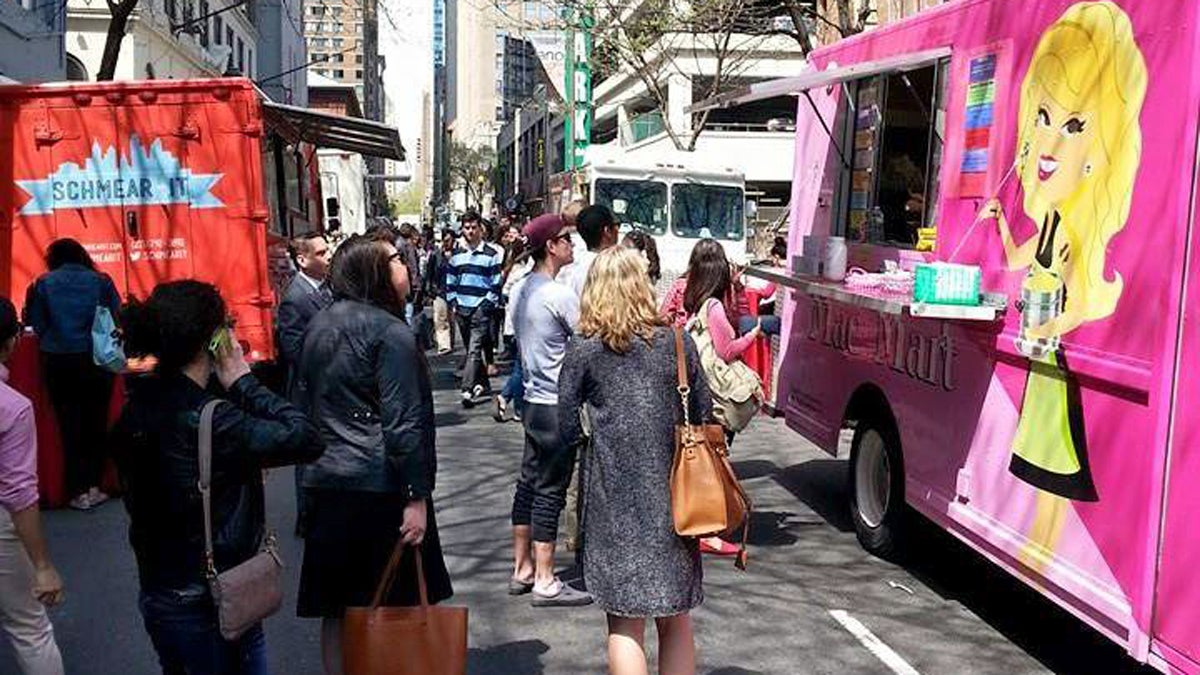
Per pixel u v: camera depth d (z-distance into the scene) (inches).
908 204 271.7
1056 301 194.2
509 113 3097.9
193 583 142.4
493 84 5442.9
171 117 390.3
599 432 170.7
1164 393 164.2
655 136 1444.4
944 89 249.6
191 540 142.0
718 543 210.5
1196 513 156.9
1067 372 190.1
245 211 393.4
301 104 2324.1
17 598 169.8
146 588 144.4
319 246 287.0
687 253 760.3
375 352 171.9
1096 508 181.5
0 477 162.6
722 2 826.8
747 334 284.4
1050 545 195.2
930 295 211.0
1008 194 216.2
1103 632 179.8
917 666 215.0
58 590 168.7
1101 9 186.5
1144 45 173.9
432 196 5772.6
